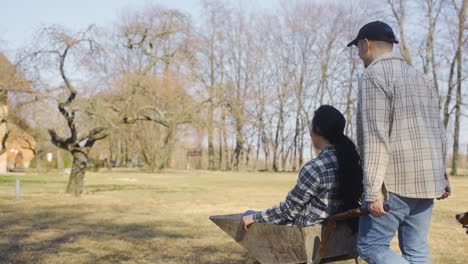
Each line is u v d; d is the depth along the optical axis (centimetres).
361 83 246
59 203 1156
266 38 4091
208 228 734
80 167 1452
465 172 3350
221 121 1603
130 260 493
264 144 4475
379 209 229
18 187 1277
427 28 3033
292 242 266
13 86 1257
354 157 271
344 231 267
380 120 235
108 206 1095
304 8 3897
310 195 267
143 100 1537
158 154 3609
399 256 242
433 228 753
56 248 555
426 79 253
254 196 1478
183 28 1532
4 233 662
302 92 4144
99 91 1348
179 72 1548
